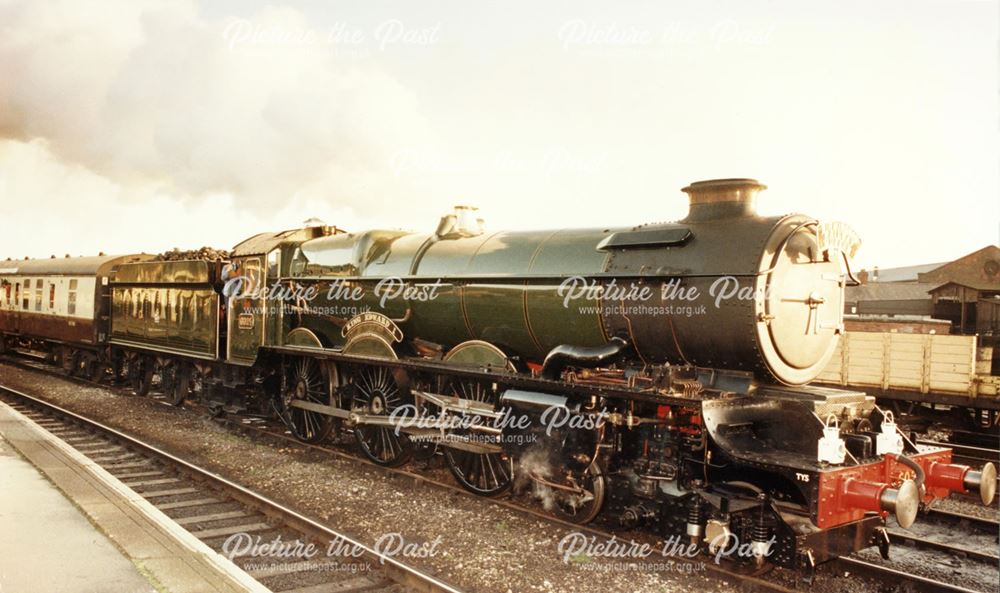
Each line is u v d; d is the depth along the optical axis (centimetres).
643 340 716
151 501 813
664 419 671
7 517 630
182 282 1395
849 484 566
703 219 711
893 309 3014
